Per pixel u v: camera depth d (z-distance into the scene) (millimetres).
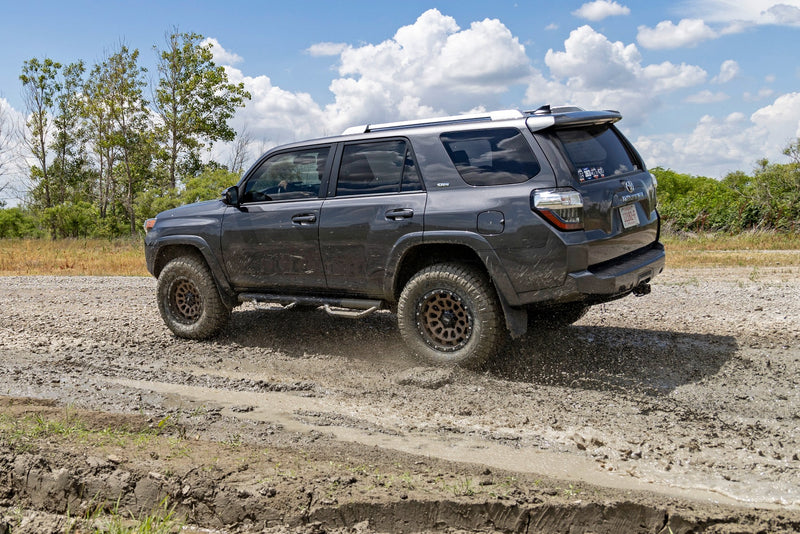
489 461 3568
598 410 4445
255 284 6297
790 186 22516
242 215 6273
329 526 2852
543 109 5219
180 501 3016
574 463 3555
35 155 46281
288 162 6160
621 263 5086
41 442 3496
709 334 6332
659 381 5047
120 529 2779
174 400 4695
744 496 3148
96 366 5691
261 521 2895
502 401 4633
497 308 5129
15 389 4910
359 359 5828
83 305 9328
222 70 40969
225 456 3393
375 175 5660
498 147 5141
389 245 5445
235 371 5562
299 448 3646
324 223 5777
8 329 7496
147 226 6961
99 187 48719
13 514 3043
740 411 4402
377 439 3906
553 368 5367
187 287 6684
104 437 3666
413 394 4824
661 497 2992
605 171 5180
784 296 8211
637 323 6930
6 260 18297
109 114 40594
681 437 3947
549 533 2816
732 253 15102
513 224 4910
